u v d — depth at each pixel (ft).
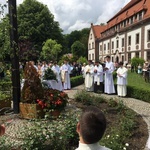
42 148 14.38
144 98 36.27
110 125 21.44
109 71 44.62
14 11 25.26
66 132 15.38
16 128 20.77
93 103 30.45
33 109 23.62
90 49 214.07
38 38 137.28
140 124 22.45
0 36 24.13
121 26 142.61
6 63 25.80
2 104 26.81
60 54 139.33
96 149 5.36
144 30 110.52
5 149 14.55
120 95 41.06
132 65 104.12
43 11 140.46
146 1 118.52
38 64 57.11
